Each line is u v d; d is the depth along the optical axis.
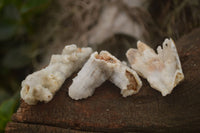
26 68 0.52
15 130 0.33
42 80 0.33
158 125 0.32
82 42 0.45
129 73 0.33
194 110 0.32
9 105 0.40
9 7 0.51
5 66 0.51
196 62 0.35
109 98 0.33
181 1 0.46
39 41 0.51
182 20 0.46
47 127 0.33
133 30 0.45
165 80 0.33
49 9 0.51
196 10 0.46
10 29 0.51
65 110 0.33
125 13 0.46
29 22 0.51
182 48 0.37
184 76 0.34
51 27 0.51
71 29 0.49
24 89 0.32
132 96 0.33
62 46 0.44
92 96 0.34
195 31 0.39
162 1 0.47
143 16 0.46
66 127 0.33
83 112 0.33
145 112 0.33
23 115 0.33
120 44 0.45
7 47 0.53
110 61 0.33
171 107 0.33
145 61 0.34
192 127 0.32
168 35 0.44
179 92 0.33
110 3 0.47
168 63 0.33
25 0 0.50
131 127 0.32
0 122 0.40
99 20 0.47
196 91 0.33
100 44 0.45
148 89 0.34
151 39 0.44
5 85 0.53
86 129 0.33
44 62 0.45
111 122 0.32
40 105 0.33
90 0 0.49
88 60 0.33
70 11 0.50
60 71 0.34
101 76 0.33
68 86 0.34
